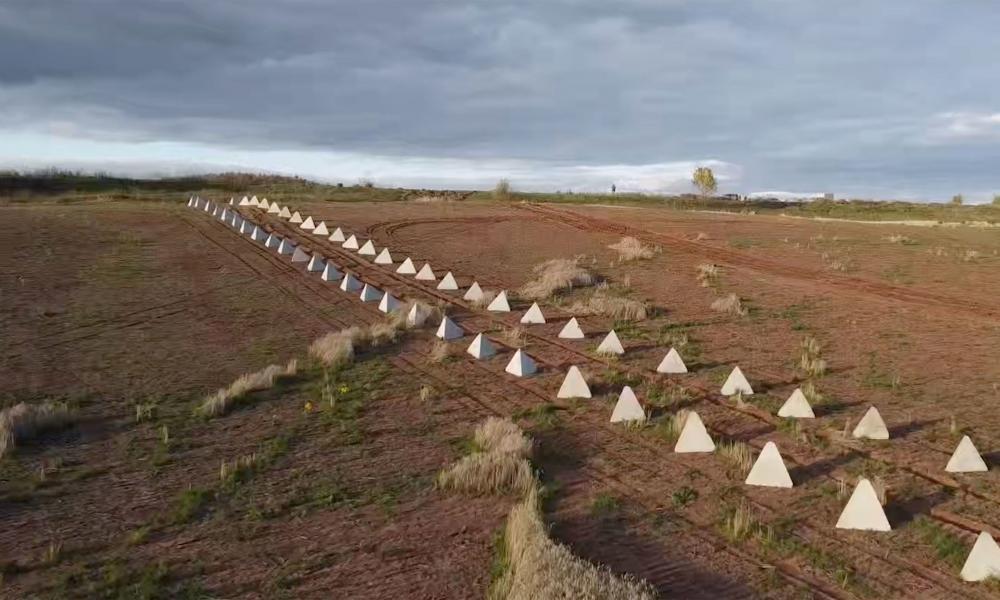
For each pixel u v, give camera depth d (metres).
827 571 7.83
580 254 32.25
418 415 13.32
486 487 10.02
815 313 21.34
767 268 29.05
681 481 10.25
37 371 15.83
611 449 11.49
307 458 11.33
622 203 69.88
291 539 8.71
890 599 7.30
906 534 8.64
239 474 10.66
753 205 79.88
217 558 8.26
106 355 17.20
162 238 33.72
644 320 20.53
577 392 14.08
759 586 7.53
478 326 20.11
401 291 24.83
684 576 7.71
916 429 12.09
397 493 10.02
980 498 9.53
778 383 14.73
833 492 9.83
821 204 84.25
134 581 7.75
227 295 23.86
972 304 22.59
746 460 10.70
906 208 78.19
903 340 18.25
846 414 12.88
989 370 15.53
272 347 18.14
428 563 8.09
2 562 8.10
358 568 8.01
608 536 8.63
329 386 14.91
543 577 7.08
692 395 14.05
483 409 13.59
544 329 19.66
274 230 37.72
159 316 21.08
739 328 19.55
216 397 13.74
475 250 33.38
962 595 7.36
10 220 35.59
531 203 55.31
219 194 60.72
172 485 10.31
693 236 37.78
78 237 32.50
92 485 10.31
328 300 23.50
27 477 10.55
